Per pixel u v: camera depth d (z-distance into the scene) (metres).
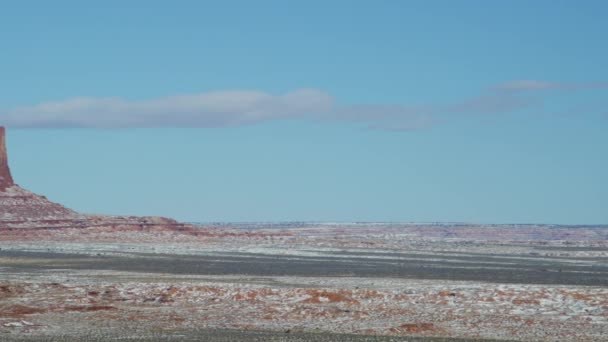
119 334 69.81
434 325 77.88
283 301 94.69
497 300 94.31
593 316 83.62
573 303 92.31
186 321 80.00
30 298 96.19
